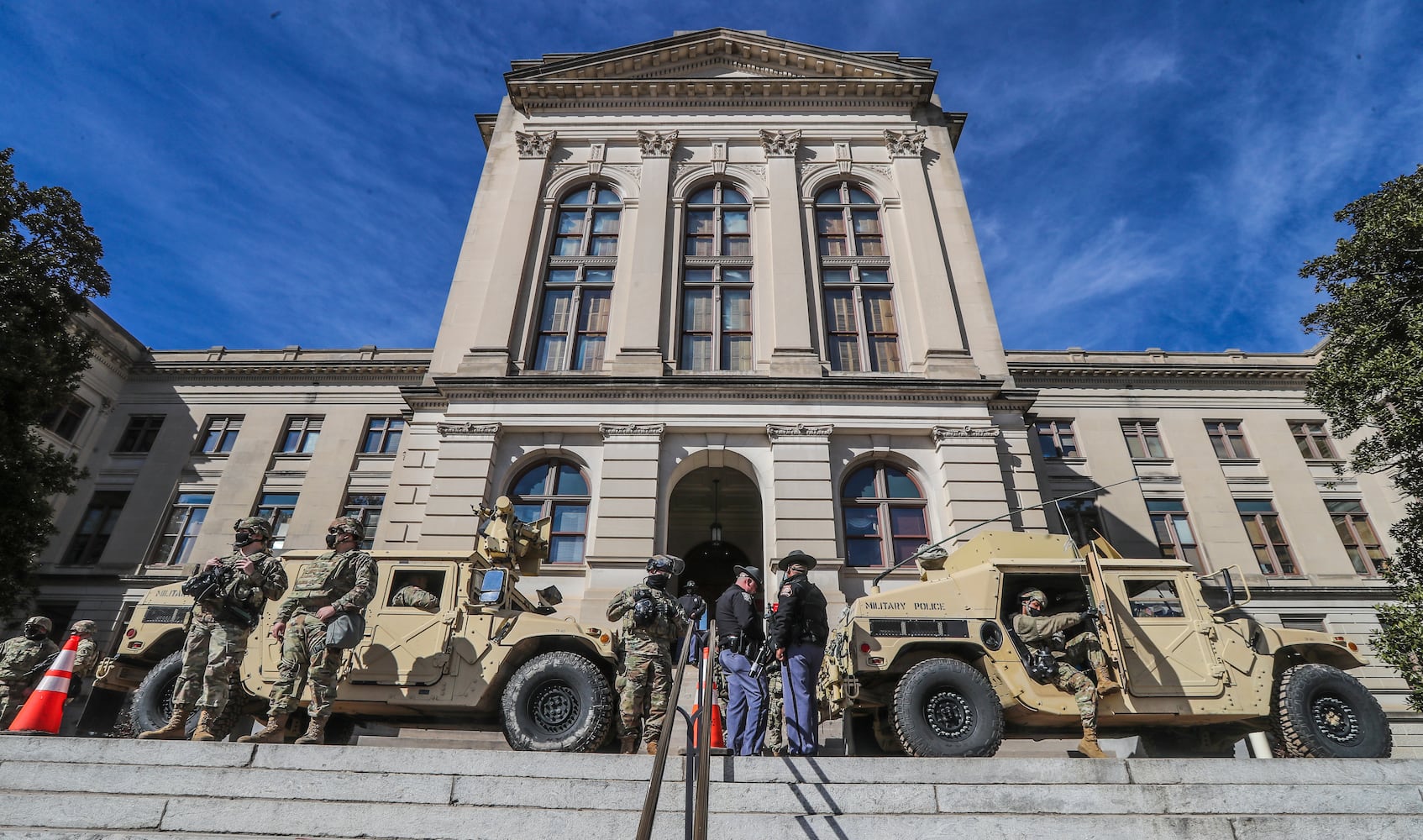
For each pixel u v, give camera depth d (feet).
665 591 23.72
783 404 53.62
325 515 94.22
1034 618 25.08
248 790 17.02
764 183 66.59
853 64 71.61
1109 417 98.22
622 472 50.72
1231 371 99.81
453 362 57.41
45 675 21.67
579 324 59.62
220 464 99.71
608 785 17.20
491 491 51.06
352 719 26.89
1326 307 60.80
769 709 24.81
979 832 16.42
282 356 106.83
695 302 60.85
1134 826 16.74
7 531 65.92
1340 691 25.11
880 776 17.97
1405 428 54.49
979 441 52.21
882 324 60.29
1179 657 25.49
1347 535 92.79
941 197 66.08
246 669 24.85
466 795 17.02
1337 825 17.02
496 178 66.74
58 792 16.94
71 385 70.69
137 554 93.35
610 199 66.64
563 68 70.79
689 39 72.69
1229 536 90.79
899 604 25.50
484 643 25.25
